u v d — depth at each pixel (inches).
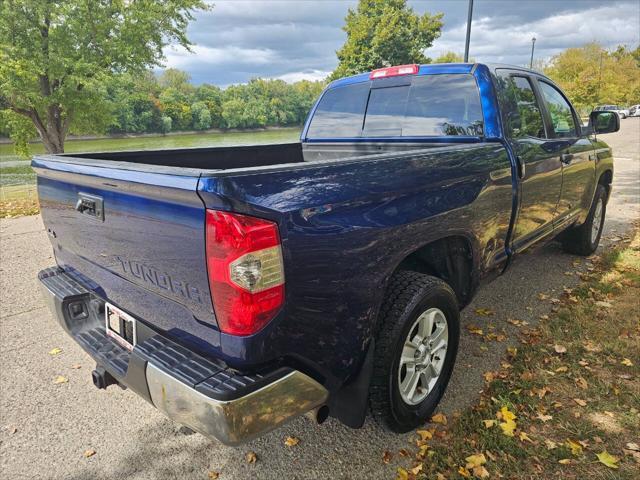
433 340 105.3
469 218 109.0
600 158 198.4
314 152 174.2
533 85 151.9
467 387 119.3
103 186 82.4
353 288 81.3
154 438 105.4
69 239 101.1
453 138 134.0
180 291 73.9
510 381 120.6
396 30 1610.5
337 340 80.8
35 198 443.5
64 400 119.5
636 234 252.2
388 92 150.5
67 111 705.6
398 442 101.7
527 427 104.0
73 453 101.1
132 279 84.5
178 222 69.9
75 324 102.3
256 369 71.8
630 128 1318.9
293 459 97.8
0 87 637.9
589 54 2492.6
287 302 71.1
